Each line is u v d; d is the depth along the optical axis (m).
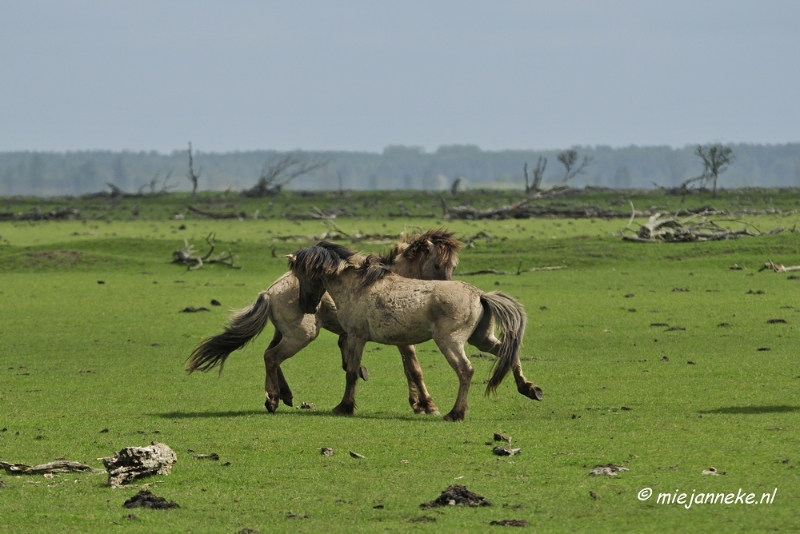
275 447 46.16
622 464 41.44
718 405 55.91
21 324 108.12
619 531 32.47
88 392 66.00
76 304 127.94
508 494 37.31
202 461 43.66
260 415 55.84
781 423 48.88
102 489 39.09
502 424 51.34
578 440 46.31
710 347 82.56
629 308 113.75
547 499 36.41
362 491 38.31
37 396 64.19
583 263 172.38
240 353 86.50
